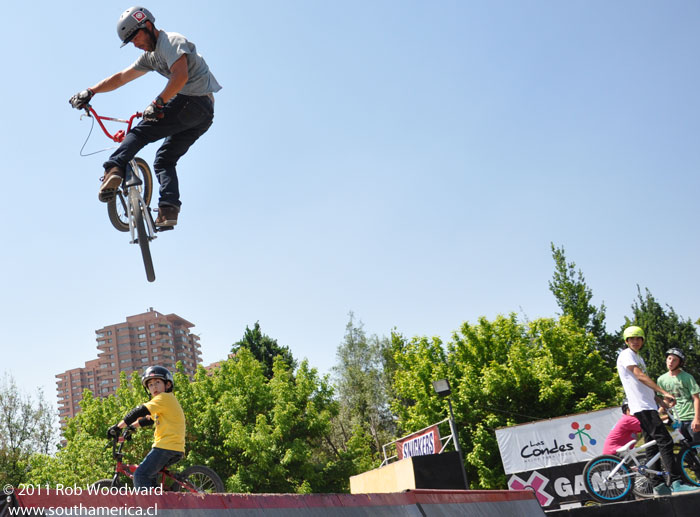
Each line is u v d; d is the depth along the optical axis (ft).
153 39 15.72
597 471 24.38
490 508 14.99
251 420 106.73
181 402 104.12
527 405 98.32
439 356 110.93
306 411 107.86
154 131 16.01
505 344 107.65
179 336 486.38
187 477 19.12
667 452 22.22
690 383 24.04
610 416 58.39
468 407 99.76
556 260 138.10
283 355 167.12
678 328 153.89
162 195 16.56
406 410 112.98
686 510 21.08
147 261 16.06
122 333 468.75
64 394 463.83
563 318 104.12
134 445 89.25
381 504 11.44
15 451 128.26
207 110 16.56
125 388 111.75
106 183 15.55
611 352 138.51
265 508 9.27
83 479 88.28
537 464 58.75
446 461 41.75
